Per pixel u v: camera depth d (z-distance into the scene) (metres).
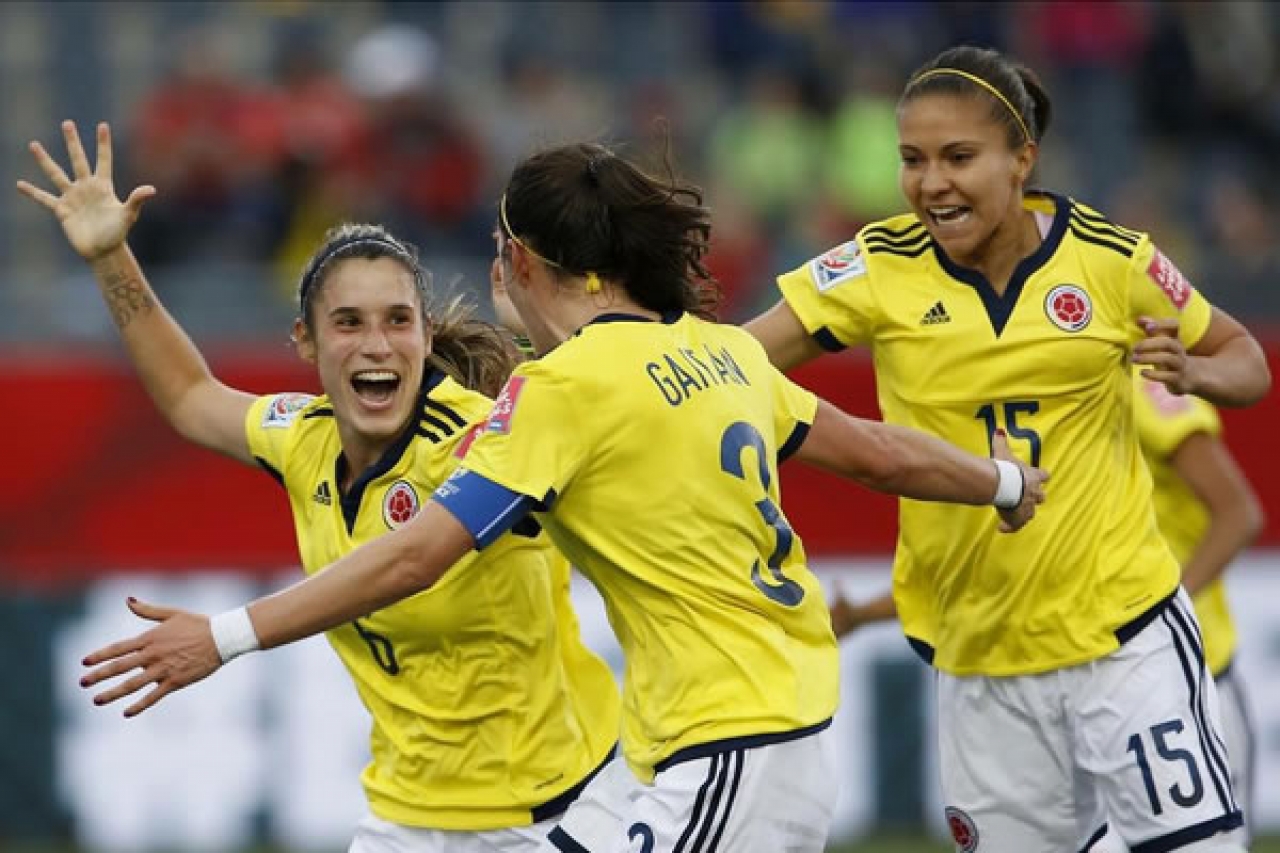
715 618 16.33
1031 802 20.77
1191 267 38.47
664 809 16.25
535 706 19.03
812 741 16.47
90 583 35.22
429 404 18.73
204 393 20.44
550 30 53.91
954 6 51.12
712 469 16.39
